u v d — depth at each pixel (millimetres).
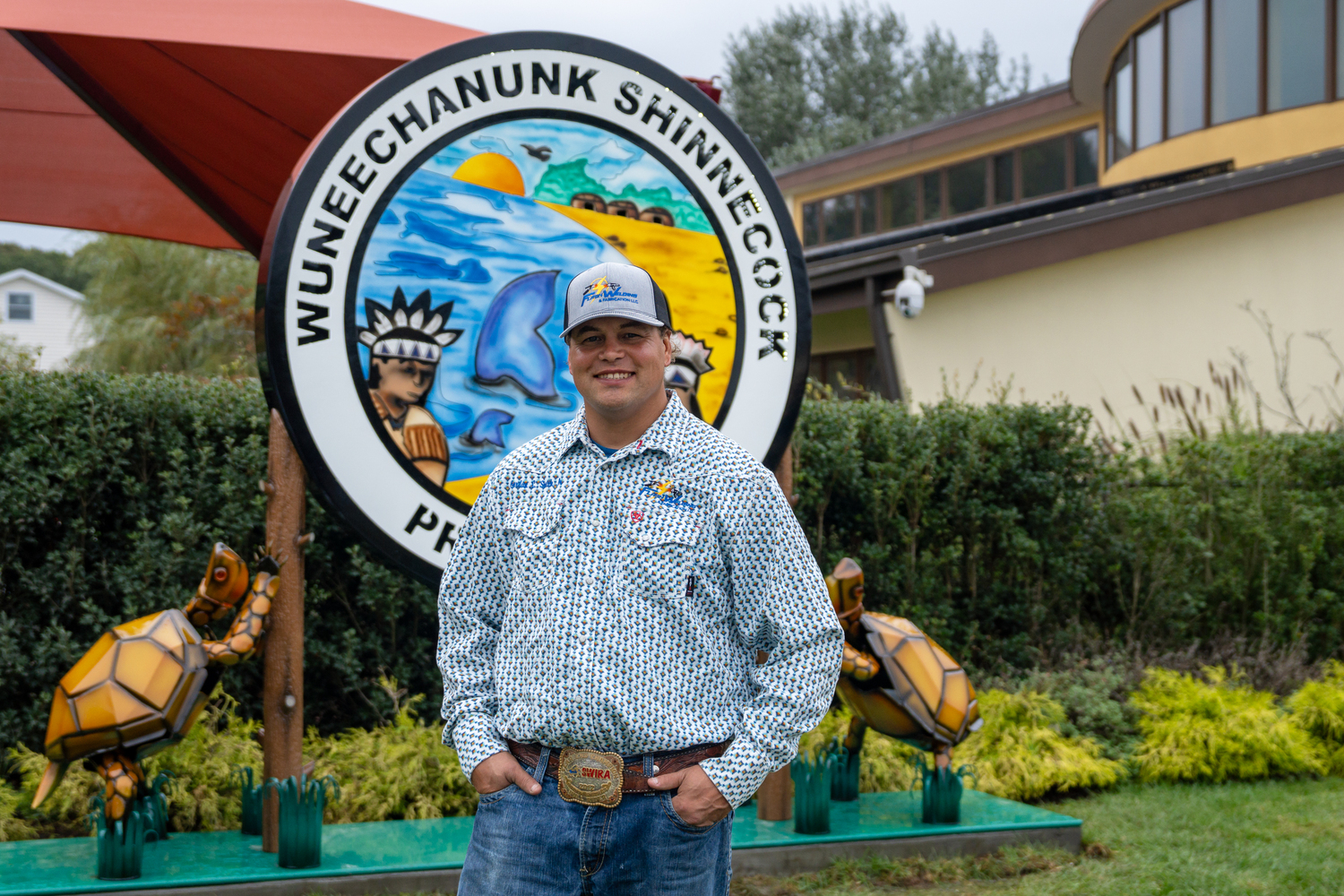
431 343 4168
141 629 3766
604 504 2254
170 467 5188
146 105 5938
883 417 6527
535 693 2197
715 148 4582
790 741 2189
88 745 3582
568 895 2199
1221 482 7492
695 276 4566
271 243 3912
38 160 6801
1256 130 15000
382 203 4086
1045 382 11938
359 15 4805
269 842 3928
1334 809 5234
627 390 2264
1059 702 6105
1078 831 4566
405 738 5000
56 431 4945
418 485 4137
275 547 3947
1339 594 7422
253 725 5098
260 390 5398
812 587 2266
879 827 4461
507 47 4273
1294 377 10680
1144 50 17000
